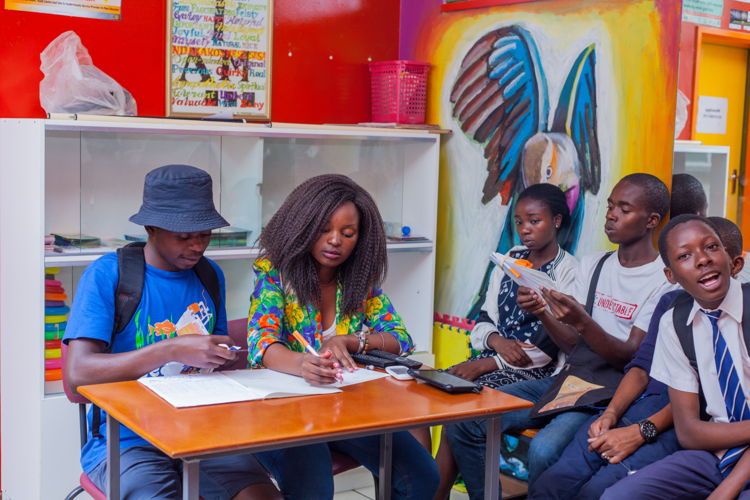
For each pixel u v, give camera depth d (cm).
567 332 336
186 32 382
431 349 425
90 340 238
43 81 345
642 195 321
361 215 270
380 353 265
